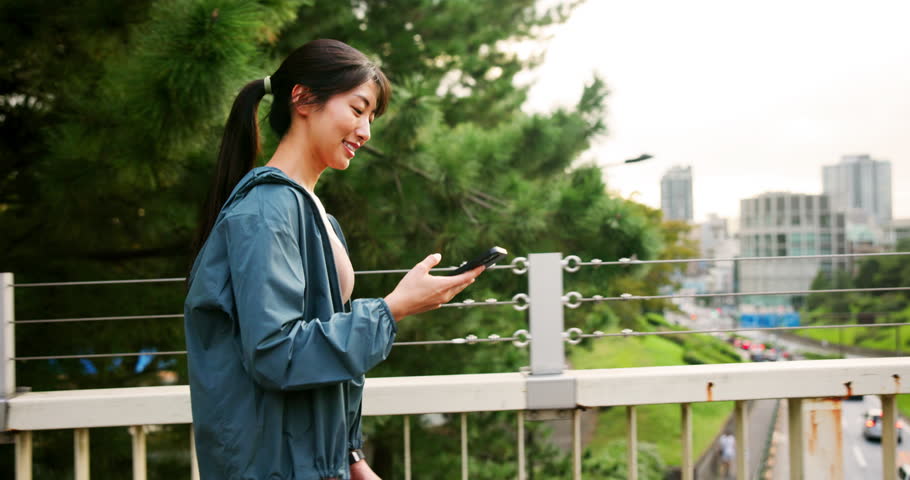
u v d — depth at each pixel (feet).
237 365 3.79
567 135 19.60
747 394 6.66
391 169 14.40
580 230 15.65
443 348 19.74
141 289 15.79
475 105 27.45
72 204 13.20
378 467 22.67
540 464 30.45
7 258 14.97
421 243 16.02
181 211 14.35
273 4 10.46
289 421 3.81
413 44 22.03
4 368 6.51
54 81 11.95
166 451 16.10
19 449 6.48
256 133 4.43
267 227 3.68
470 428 23.25
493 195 15.67
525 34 31.94
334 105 4.08
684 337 155.94
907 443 101.40
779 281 294.25
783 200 389.39
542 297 6.70
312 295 3.97
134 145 9.76
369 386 6.51
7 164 13.85
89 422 6.46
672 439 93.35
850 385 6.72
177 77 8.39
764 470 90.07
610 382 6.60
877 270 195.62
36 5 10.07
